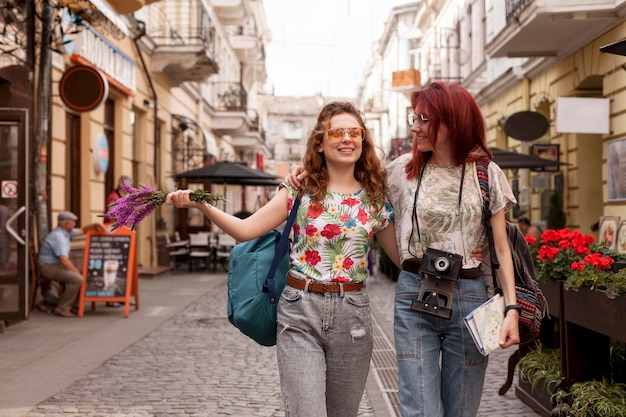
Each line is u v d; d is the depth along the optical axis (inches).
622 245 439.8
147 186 121.4
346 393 124.2
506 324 118.3
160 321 387.5
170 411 207.6
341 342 121.0
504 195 123.2
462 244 122.3
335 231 120.9
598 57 497.7
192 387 238.1
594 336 184.1
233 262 129.0
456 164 124.2
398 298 124.2
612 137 469.4
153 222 765.3
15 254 332.5
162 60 765.9
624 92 449.4
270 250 127.1
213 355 295.4
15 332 343.9
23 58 412.8
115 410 207.9
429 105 121.3
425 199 123.0
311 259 121.7
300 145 3132.4
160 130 838.5
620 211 456.4
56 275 402.0
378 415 206.1
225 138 1376.7
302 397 116.6
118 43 627.8
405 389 120.3
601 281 167.3
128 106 663.8
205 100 1086.4
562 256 197.2
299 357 118.3
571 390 180.7
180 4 881.5
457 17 1017.5
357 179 126.1
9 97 394.6
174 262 828.6
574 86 549.0
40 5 436.5
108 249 407.8
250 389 236.2
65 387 235.0
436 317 121.0
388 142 1863.9
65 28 474.9
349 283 121.3
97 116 568.4
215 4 1109.7
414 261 124.2
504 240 123.2
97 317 400.2
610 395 170.1
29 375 251.8
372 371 270.2
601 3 454.9
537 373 201.0
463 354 121.3
